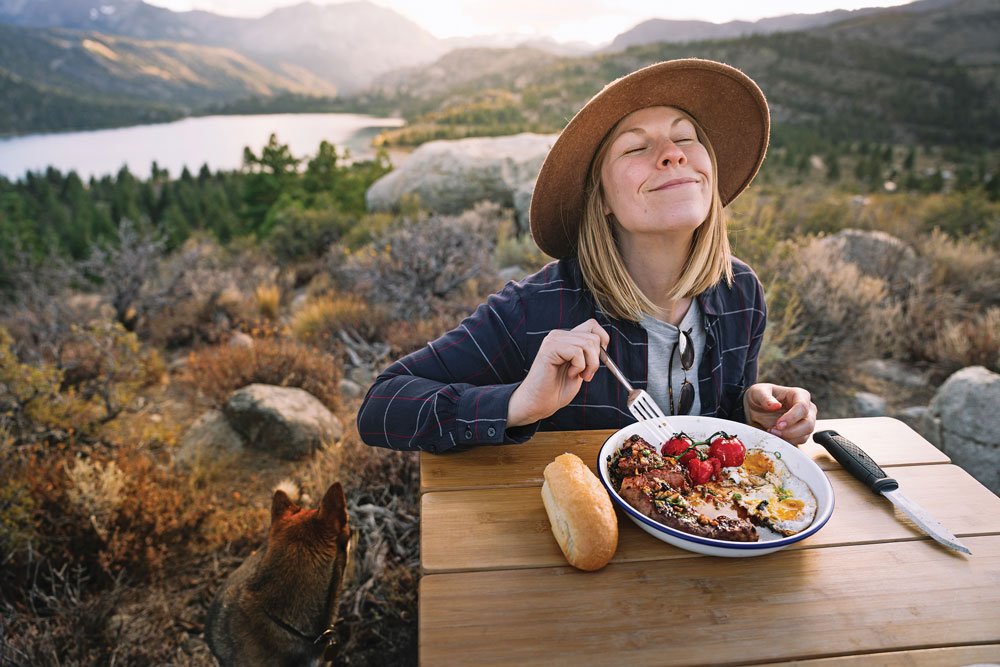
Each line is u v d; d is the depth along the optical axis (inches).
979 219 349.1
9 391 158.4
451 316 230.8
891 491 47.3
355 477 122.1
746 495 43.7
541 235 63.4
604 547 38.3
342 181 703.1
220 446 155.6
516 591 37.3
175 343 265.7
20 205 1644.9
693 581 38.2
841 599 37.1
